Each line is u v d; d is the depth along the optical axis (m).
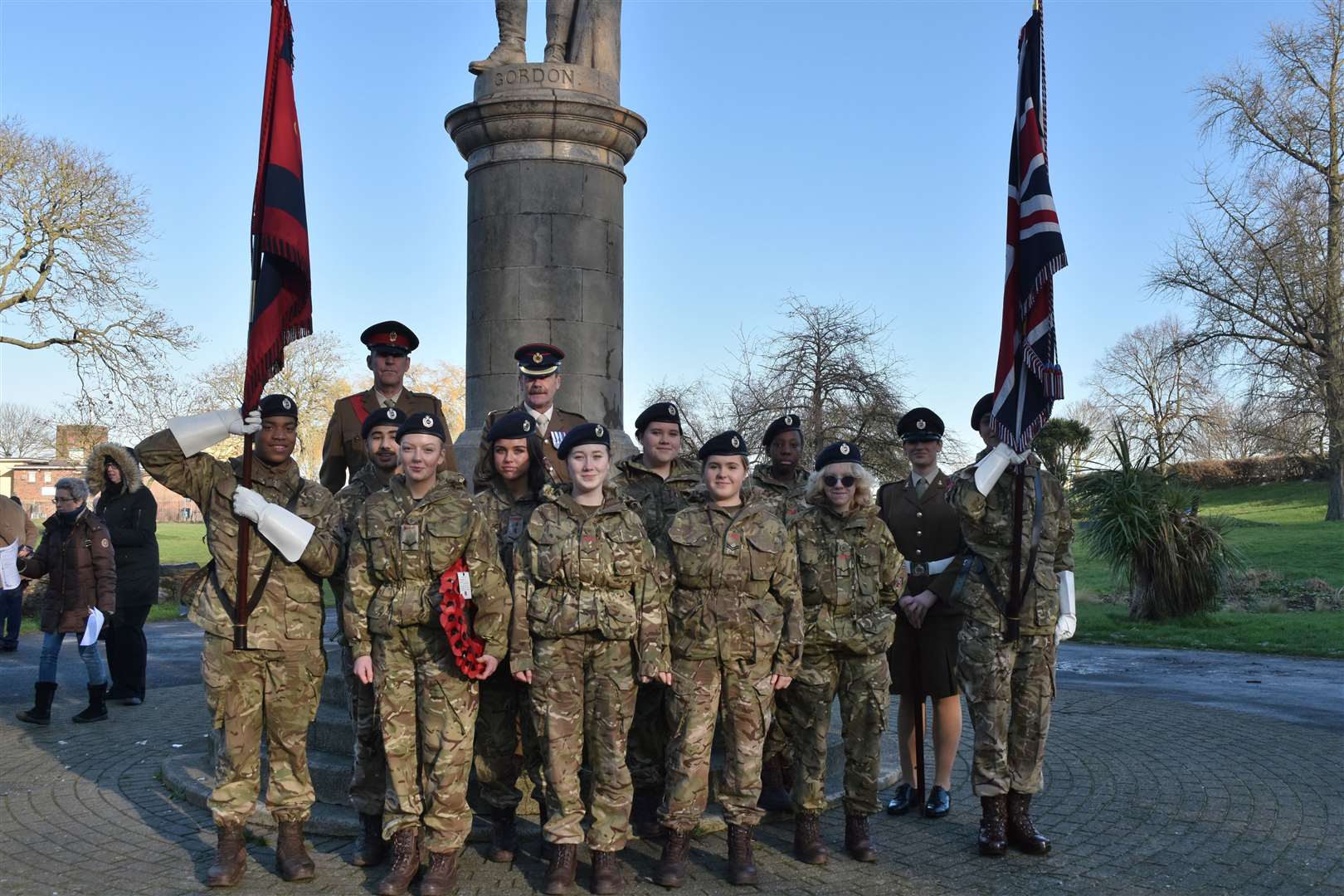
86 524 8.10
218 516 4.75
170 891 4.56
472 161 7.82
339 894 4.55
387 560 4.52
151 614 15.57
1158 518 15.04
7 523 11.49
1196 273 31.05
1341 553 24.39
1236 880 4.69
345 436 6.25
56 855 5.01
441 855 4.50
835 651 4.98
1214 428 48.19
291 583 4.74
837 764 6.30
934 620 5.74
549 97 7.48
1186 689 9.97
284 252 4.84
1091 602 18.17
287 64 5.00
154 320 28.48
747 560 4.70
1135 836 5.32
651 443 5.56
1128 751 7.20
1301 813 5.71
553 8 7.98
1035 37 5.41
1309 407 30.66
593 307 7.69
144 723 8.09
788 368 21.48
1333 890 4.57
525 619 4.59
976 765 5.11
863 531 5.07
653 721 5.36
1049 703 5.16
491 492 5.33
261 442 4.91
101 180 27.28
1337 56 29.77
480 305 7.69
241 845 4.66
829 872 4.83
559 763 4.55
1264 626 14.52
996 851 5.03
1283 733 7.81
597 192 7.74
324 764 5.61
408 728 4.56
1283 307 30.14
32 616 14.49
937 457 6.07
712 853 5.09
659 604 4.66
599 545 4.55
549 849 4.71
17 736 7.58
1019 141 5.43
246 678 4.65
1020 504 5.10
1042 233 5.22
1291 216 29.31
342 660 5.46
